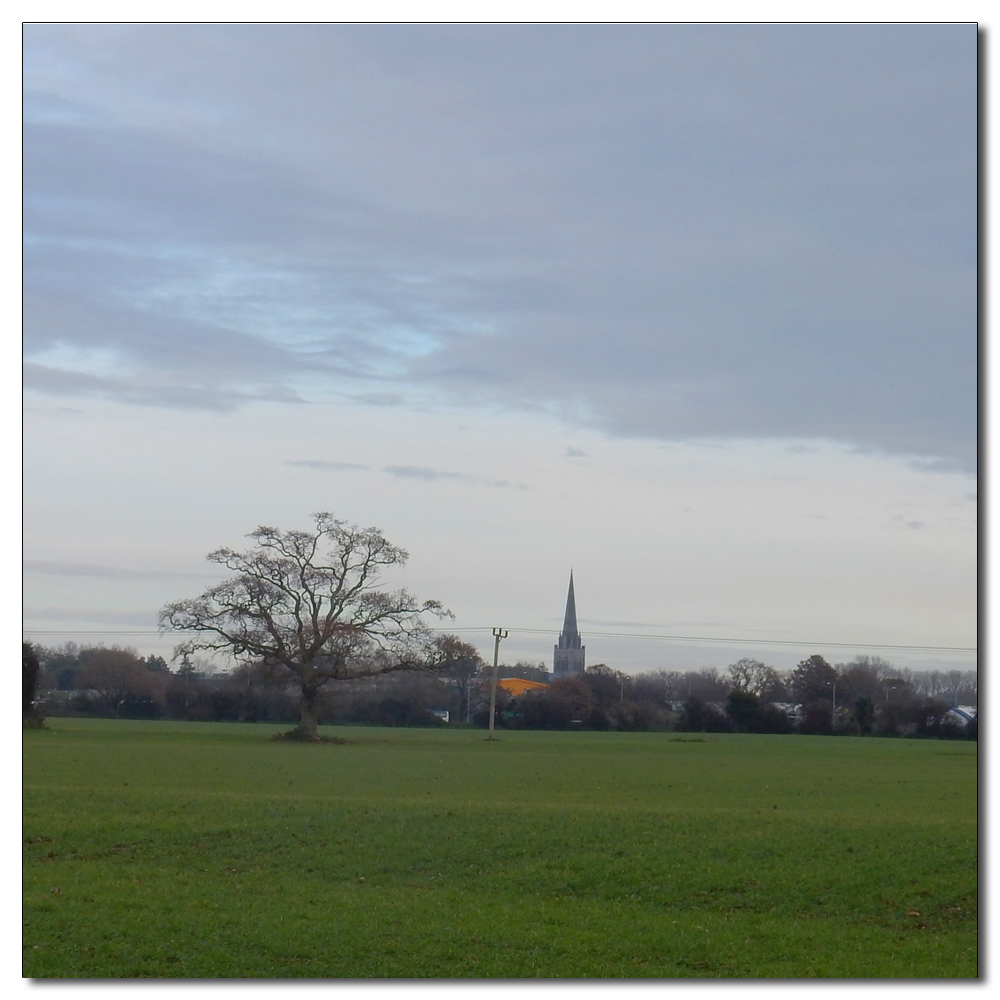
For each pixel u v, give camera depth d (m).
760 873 28.34
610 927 24.69
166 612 86.88
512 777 54.72
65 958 22.53
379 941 23.48
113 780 48.69
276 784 48.25
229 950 22.97
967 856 29.41
